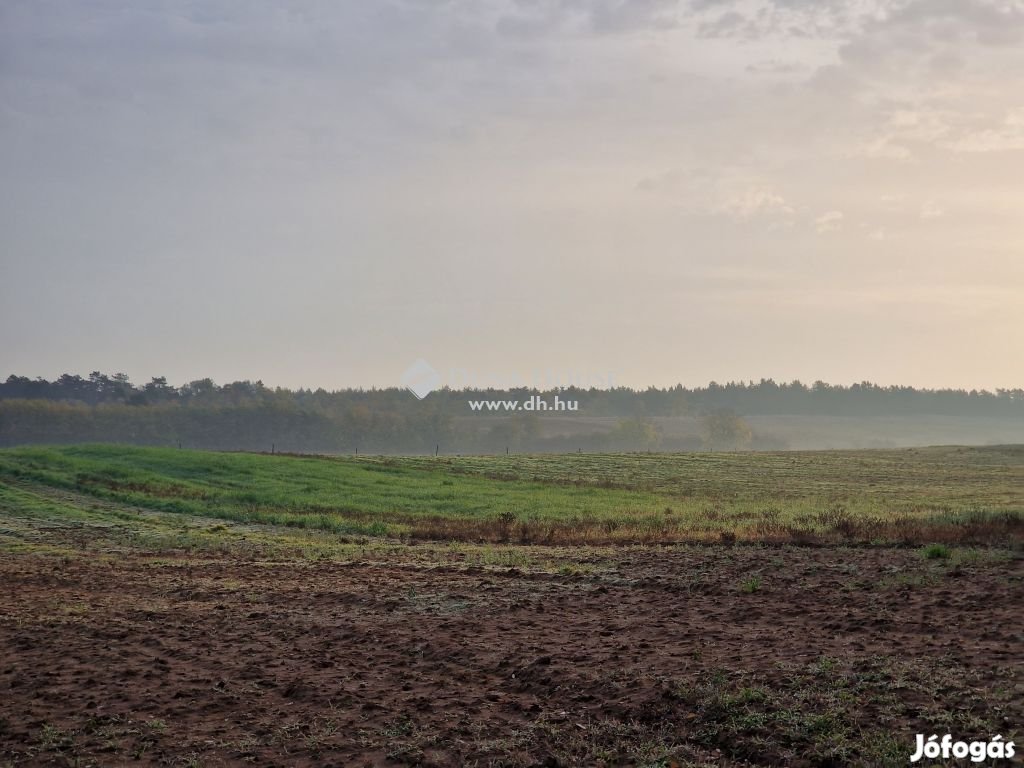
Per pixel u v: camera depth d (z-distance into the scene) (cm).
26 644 1466
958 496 4966
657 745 928
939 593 1575
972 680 1001
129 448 6706
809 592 1683
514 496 4703
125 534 3394
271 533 3422
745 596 1694
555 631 1460
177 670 1298
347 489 4872
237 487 4950
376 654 1366
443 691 1152
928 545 2328
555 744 951
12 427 18738
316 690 1170
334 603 1819
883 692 986
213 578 2238
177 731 1039
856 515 3600
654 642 1330
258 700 1145
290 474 5597
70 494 4709
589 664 1214
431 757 928
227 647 1446
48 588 2114
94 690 1201
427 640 1425
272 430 19575
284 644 1463
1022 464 8019
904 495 5106
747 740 913
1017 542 2294
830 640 1260
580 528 3234
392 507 4159
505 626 1517
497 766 904
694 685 1059
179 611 1770
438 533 3247
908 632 1287
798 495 5125
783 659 1155
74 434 18962
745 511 3950
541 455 8919
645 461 8188
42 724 1067
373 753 952
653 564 2212
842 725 911
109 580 2227
